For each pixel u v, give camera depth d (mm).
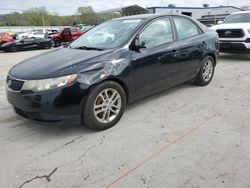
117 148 3311
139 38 4227
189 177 2721
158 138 3529
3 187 2664
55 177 2797
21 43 17672
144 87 4320
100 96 3682
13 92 3559
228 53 9992
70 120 3502
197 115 4246
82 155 3184
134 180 2703
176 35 4930
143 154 3160
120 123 4016
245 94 5246
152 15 4758
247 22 9383
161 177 2734
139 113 4379
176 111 4438
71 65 3537
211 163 2936
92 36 4730
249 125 3828
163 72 4598
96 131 3777
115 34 4398
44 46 19219
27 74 3533
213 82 6215
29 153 3270
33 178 2791
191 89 5633
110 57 3812
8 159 3150
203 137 3514
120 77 3840
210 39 5703
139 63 4102
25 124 4098
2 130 3908
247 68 7871
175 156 3092
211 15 30781
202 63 5602
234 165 2887
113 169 2895
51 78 3367
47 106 3355
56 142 3516
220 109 4469
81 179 2750
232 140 3408
